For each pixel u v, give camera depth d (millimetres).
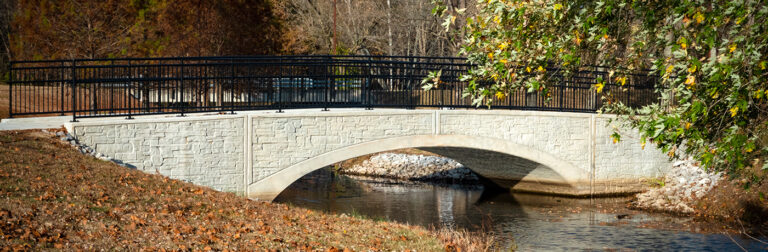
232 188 16516
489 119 19641
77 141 15172
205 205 12758
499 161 22953
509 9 9539
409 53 40250
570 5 9383
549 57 9625
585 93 22516
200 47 28266
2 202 10312
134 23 30031
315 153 17391
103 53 28250
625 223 17328
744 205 17719
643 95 21312
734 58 7594
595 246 14492
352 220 13453
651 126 8297
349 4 40562
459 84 19875
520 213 19047
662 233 15945
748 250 14133
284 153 17031
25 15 29797
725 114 8531
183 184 14695
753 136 8461
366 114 17906
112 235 9617
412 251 10773
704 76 8438
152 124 15672
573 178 21344
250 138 16688
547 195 22922
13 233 8992
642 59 10758
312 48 40688
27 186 11555
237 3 30250
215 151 16312
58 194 11453
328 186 25062
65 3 28422
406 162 29969
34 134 14914
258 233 10898
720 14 7965
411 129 18547
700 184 20016
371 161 30859
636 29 10016
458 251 11680
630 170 22125
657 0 9102
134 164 15523
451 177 27609
